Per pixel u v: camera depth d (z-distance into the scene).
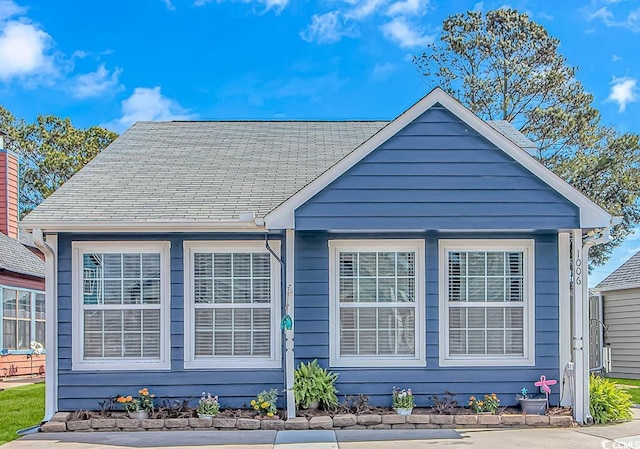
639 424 9.34
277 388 9.86
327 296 9.94
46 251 9.66
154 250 10.02
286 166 11.66
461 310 10.03
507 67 27.31
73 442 8.26
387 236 10.00
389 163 9.31
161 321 9.96
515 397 9.88
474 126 9.38
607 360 14.63
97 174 11.18
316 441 8.15
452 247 10.06
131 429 9.11
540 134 26.48
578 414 9.25
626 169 26.52
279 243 10.07
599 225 9.23
